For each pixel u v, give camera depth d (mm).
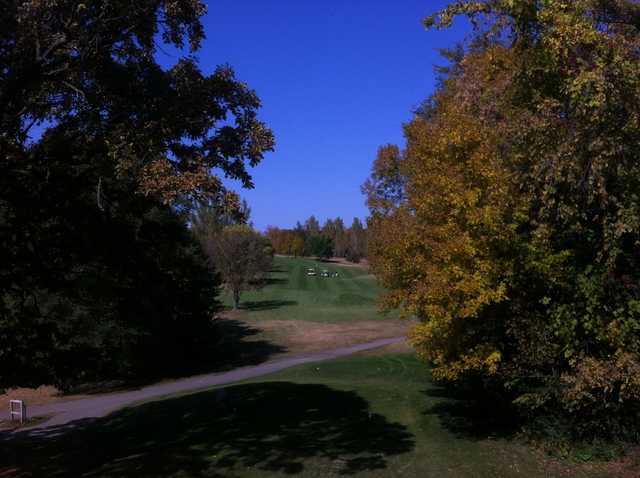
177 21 10539
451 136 10523
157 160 9539
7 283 11797
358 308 59500
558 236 10492
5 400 28141
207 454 13297
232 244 57469
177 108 10547
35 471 14062
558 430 10938
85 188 11727
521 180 9836
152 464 12898
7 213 11617
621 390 9617
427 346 11336
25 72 9898
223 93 10789
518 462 10664
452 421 14273
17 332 12672
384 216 18797
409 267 11234
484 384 12273
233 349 40844
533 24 9641
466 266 10305
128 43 10883
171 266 15328
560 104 8766
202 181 9117
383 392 19984
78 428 19891
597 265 10148
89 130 11000
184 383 29656
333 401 18641
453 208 10445
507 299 10398
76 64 10258
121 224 12750
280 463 12273
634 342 9641
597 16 9586
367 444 13258
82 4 9234
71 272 13094
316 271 94250
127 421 19141
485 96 11078
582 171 8805
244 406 18531
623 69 7871
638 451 10117
